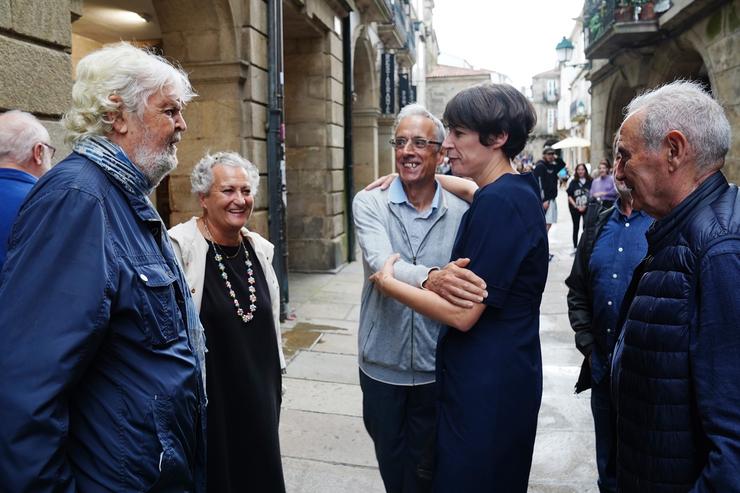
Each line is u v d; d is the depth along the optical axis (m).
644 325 1.28
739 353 1.10
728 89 8.69
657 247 1.31
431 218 2.11
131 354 1.26
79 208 1.20
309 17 7.68
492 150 1.64
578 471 3.07
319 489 2.91
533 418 1.60
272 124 6.16
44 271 1.14
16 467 1.07
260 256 2.41
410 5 18.33
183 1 5.64
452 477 1.57
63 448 1.14
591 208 2.58
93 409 1.23
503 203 1.53
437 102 38.50
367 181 12.91
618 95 15.14
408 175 2.03
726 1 8.65
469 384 1.56
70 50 3.16
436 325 2.09
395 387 2.12
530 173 1.65
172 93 1.40
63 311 1.13
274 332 2.37
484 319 1.57
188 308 1.53
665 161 1.27
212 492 2.05
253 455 2.18
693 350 1.17
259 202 6.21
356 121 12.84
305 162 8.88
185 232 2.16
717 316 1.13
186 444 1.35
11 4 2.73
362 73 12.53
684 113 1.25
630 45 12.38
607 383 2.37
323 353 5.06
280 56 6.18
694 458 1.20
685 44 10.44
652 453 1.24
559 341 5.32
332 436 3.48
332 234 8.97
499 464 1.55
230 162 2.26
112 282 1.21
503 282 1.51
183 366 1.35
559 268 8.87
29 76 2.86
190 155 6.02
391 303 2.10
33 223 1.18
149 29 7.49
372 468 3.12
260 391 2.22
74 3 3.24
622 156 1.36
